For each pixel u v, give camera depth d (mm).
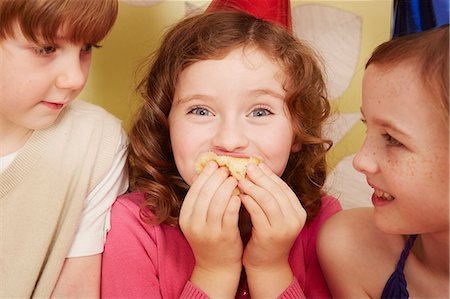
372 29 869
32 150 598
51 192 600
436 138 482
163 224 662
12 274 588
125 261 631
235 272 602
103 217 640
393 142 511
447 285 557
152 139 688
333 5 873
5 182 586
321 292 650
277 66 619
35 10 512
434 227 519
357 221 626
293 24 880
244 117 605
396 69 500
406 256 574
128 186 697
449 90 474
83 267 620
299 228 583
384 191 527
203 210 572
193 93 604
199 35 632
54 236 608
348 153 871
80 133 626
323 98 725
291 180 728
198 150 604
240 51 604
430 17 609
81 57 571
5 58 534
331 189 860
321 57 800
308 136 677
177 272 645
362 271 603
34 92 543
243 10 743
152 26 865
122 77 874
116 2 572
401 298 562
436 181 490
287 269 608
